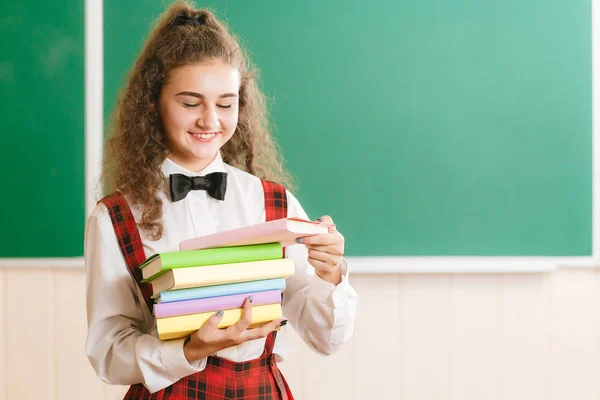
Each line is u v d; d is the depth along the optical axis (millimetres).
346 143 2311
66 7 2301
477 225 2309
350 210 2314
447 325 2340
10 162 2316
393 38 2305
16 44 2307
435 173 2309
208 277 1180
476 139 2307
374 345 2340
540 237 2309
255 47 2299
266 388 1375
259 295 1245
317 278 1378
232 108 1395
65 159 2314
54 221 2322
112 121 2215
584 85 2301
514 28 2301
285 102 2303
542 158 2309
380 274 2338
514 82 2303
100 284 1362
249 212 1493
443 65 2303
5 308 2350
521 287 2336
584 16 2295
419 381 2340
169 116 1379
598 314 2324
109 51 2301
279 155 2303
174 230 1425
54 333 2354
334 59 2307
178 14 1479
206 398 1322
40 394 2357
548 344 2332
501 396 2336
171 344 1257
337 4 2301
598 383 2326
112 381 1333
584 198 2305
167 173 1467
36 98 2311
